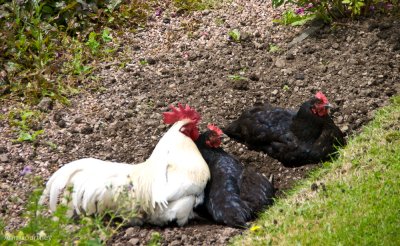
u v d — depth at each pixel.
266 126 10.27
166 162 8.92
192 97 11.66
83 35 13.08
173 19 13.80
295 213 8.74
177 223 8.88
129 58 12.73
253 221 8.91
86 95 11.87
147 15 13.83
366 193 8.81
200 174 8.95
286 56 12.37
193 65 12.45
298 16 13.24
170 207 8.77
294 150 9.98
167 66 12.49
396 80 11.50
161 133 10.91
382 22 12.87
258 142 10.39
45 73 12.09
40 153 10.55
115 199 8.73
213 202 8.97
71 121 11.27
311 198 9.02
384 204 8.55
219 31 13.35
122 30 13.45
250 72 12.13
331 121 10.06
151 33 13.43
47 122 11.23
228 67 12.29
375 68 11.78
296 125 10.03
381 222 8.25
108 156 10.46
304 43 12.69
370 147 9.76
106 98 11.78
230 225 8.83
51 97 11.72
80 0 13.47
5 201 9.53
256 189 9.14
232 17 13.73
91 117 11.34
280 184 9.83
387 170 9.20
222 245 8.48
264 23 13.46
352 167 9.47
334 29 12.87
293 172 10.05
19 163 10.33
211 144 9.52
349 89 11.36
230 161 9.38
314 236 8.19
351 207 8.59
